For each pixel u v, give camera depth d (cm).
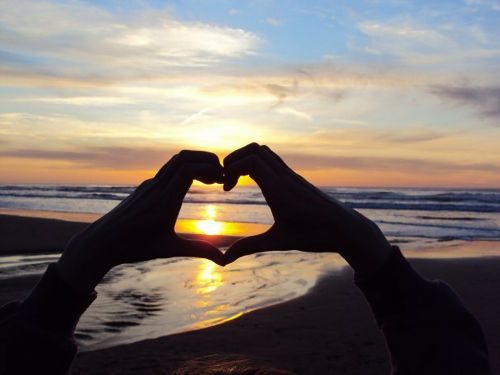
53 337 72
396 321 78
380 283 78
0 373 71
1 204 3612
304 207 72
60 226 1617
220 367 153
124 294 768
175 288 817
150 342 526
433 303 78
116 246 72
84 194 5159
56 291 72
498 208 3192
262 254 1220
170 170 73
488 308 674
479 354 76
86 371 440
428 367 76
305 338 539
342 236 75
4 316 74
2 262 1106
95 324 600
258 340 532
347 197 4241
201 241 75
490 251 1405
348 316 636
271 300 738
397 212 2972
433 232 1955
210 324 604
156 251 73
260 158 74
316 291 803
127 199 75
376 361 466
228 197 5159
